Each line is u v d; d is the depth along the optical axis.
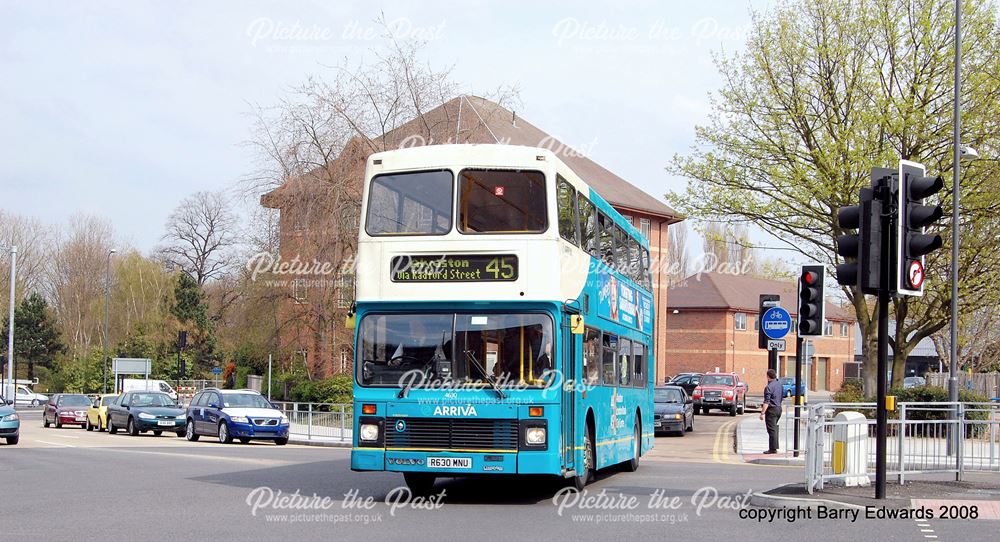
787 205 32.22
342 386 37.56
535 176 13.40
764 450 25.16
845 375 85.38
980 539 10.31
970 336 37.00
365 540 10.02
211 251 86.81
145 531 10.50
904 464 15.40
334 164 36.66
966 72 30.75
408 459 13.05
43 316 83.00
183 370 66.44
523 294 13.16
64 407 44.25
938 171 30.67
